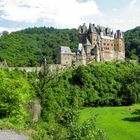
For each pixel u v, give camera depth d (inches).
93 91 6771.7
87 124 1507.1
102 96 6771.7
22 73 6028.5
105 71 7401.6
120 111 5900.6
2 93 2470.5
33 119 2549.2
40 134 1640.0
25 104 2679.6
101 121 5113.2
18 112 2431.1
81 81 6806.1
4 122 1797.5
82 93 6535.4
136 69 7677.2
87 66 7381.9
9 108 2429.9
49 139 1627.7
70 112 1663.4
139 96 6943.9
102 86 6948.8
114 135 4411.9
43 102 2795.3
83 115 5472.4
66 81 6614.2
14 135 1557.6
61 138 1626.5
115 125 4857.3
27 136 1598.2
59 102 5216.5
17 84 2684.5
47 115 2623.0
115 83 7145.7
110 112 5807.1
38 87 2888.8
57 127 1686.8
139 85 7165.4
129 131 4574.3
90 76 7007.9
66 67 7465.6
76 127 1514.5
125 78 7308.1
